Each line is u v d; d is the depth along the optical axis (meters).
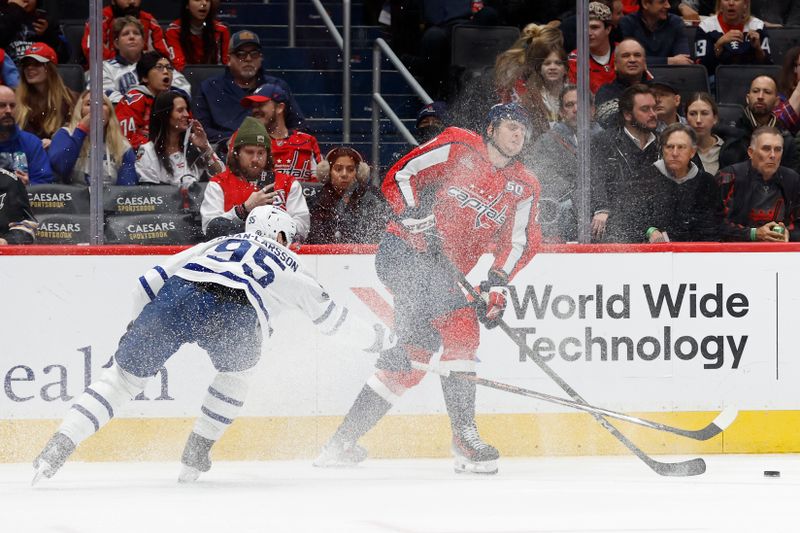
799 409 13.22
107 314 12.54
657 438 13.05
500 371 12.89
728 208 14.12
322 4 19.47
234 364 10.52
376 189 14.02
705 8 19.28
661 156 14.06
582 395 12.99
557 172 14.25
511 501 9.44
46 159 14.70
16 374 12.44
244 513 8.77
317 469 11.85
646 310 13.05
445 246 11.79
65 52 17.53
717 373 13.13
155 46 17.36
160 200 14.55
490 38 17.78
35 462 10.14
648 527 8.09
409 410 12.80
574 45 17.11
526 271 12.91
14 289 12.44
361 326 10.80
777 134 13.97
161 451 12.52
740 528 8.05
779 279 13.19
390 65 18.62
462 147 11.65
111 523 8.30
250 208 13.41
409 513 8.77
